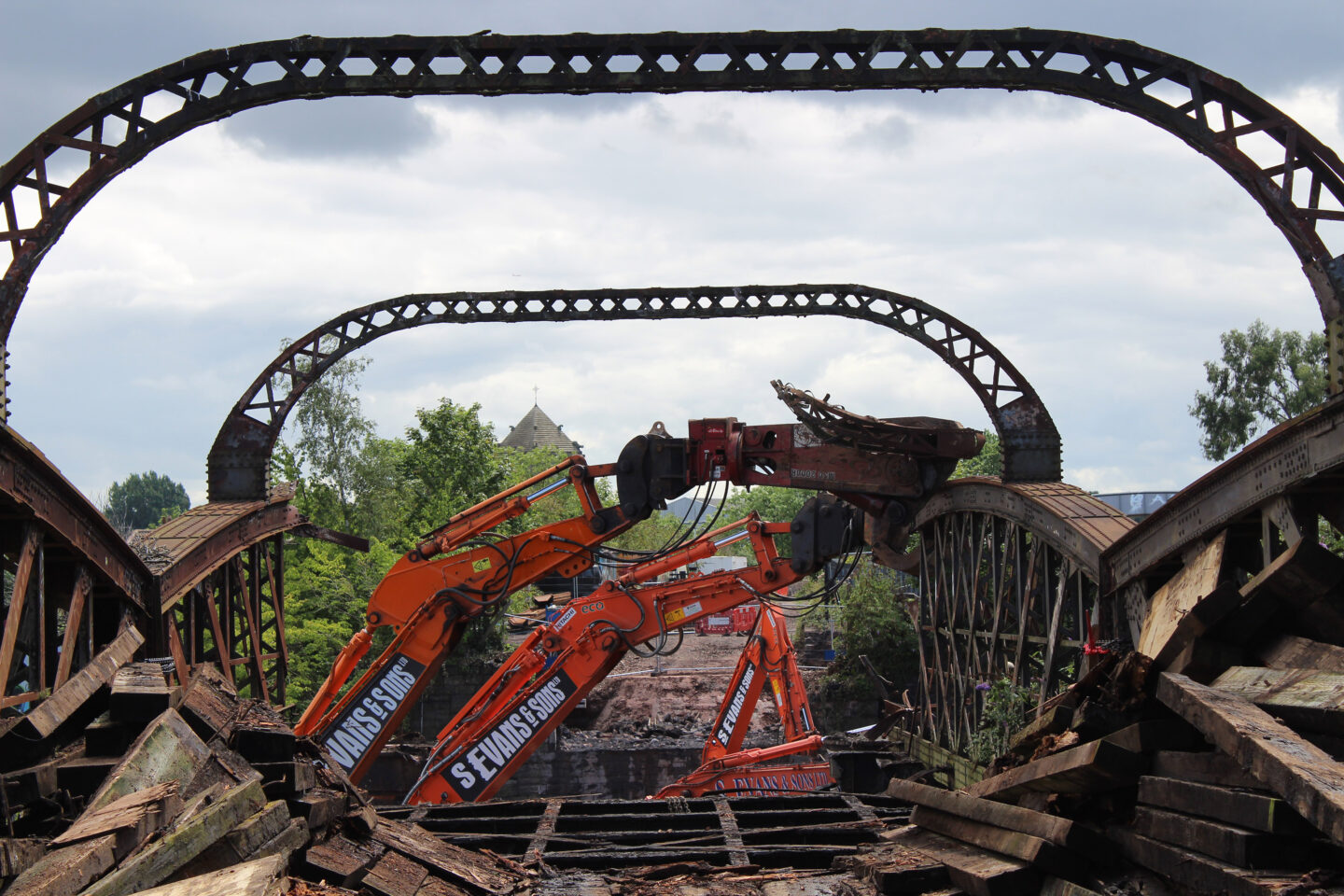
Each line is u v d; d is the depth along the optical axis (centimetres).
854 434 1991
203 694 962
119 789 698
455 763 1994
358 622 4831
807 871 1013
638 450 2083
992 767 992
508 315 2508
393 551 5650
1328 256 1077
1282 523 1066
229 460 2241
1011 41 1166
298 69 1170
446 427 5706
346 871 777
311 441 6138
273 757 837
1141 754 788
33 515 1070
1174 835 730
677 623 2091
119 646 1029
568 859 1080
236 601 2250
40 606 1111
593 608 2080
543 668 2052
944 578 2489
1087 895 739
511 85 1161
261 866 562
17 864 570
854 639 4500
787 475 2039
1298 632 824
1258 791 677
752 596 2125
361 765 1992
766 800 1402
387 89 1156
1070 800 859
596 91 1168
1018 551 1992
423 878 873
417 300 2473
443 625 2039
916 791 999
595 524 2083
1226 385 5678
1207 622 807
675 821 1304
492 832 1303
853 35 1171
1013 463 2080
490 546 2061
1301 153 1109
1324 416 978
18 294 1084
